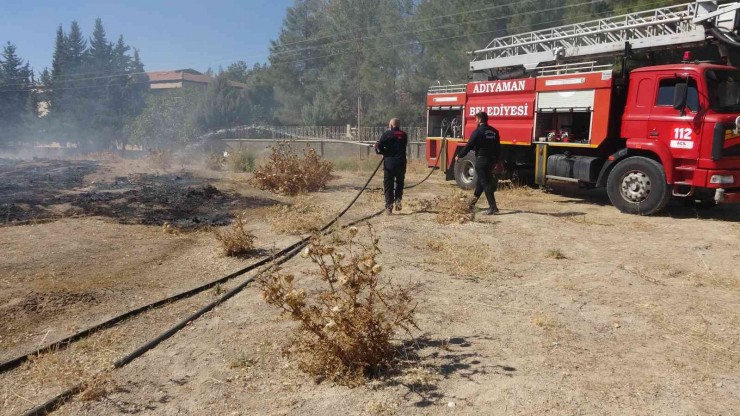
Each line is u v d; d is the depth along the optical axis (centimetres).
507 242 795
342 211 1044
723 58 1071
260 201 1202
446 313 515
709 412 349
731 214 1056
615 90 1085
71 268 671
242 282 620
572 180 1159
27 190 1324
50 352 446
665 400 364
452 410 351
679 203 1188
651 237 840
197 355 441
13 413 362
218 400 372
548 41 1427
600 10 2906
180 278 645
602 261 703
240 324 501
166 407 366
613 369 409
